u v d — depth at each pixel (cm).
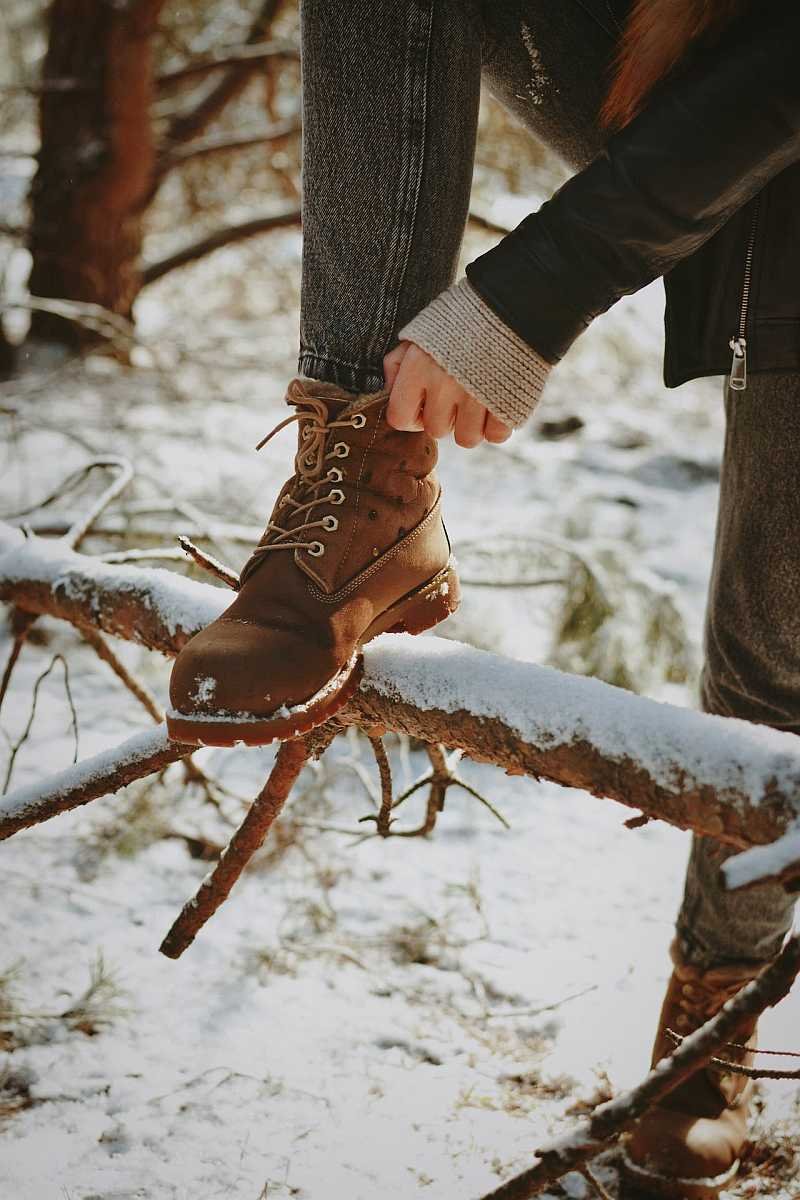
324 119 108
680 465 487
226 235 558
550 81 119
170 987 192
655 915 221
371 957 206
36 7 605
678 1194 146
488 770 281
